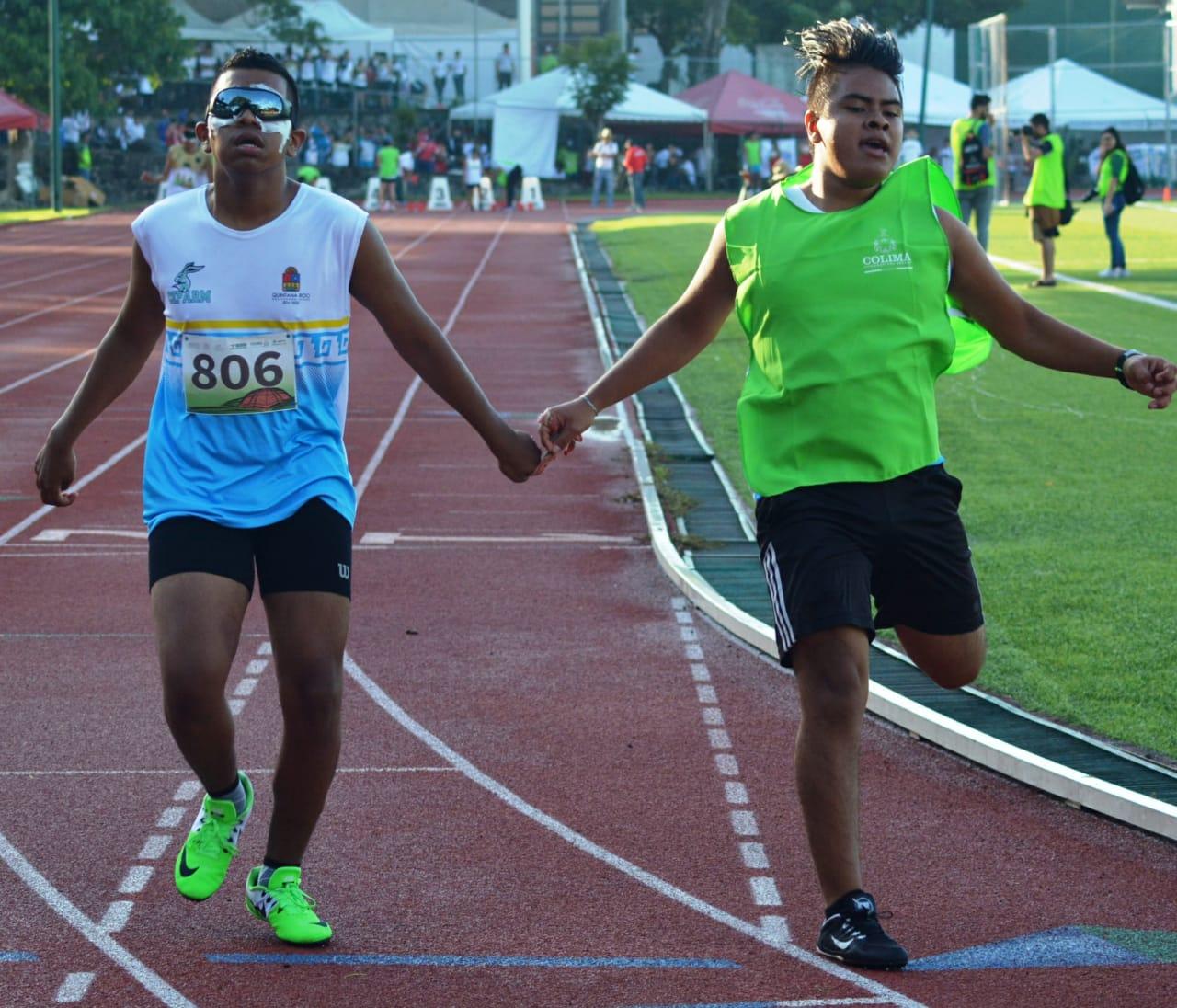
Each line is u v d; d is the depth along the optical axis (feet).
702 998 15.24
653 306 84.58
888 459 16.55
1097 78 201.36
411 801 21.04
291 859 16.66
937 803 21.11
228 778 16.60
